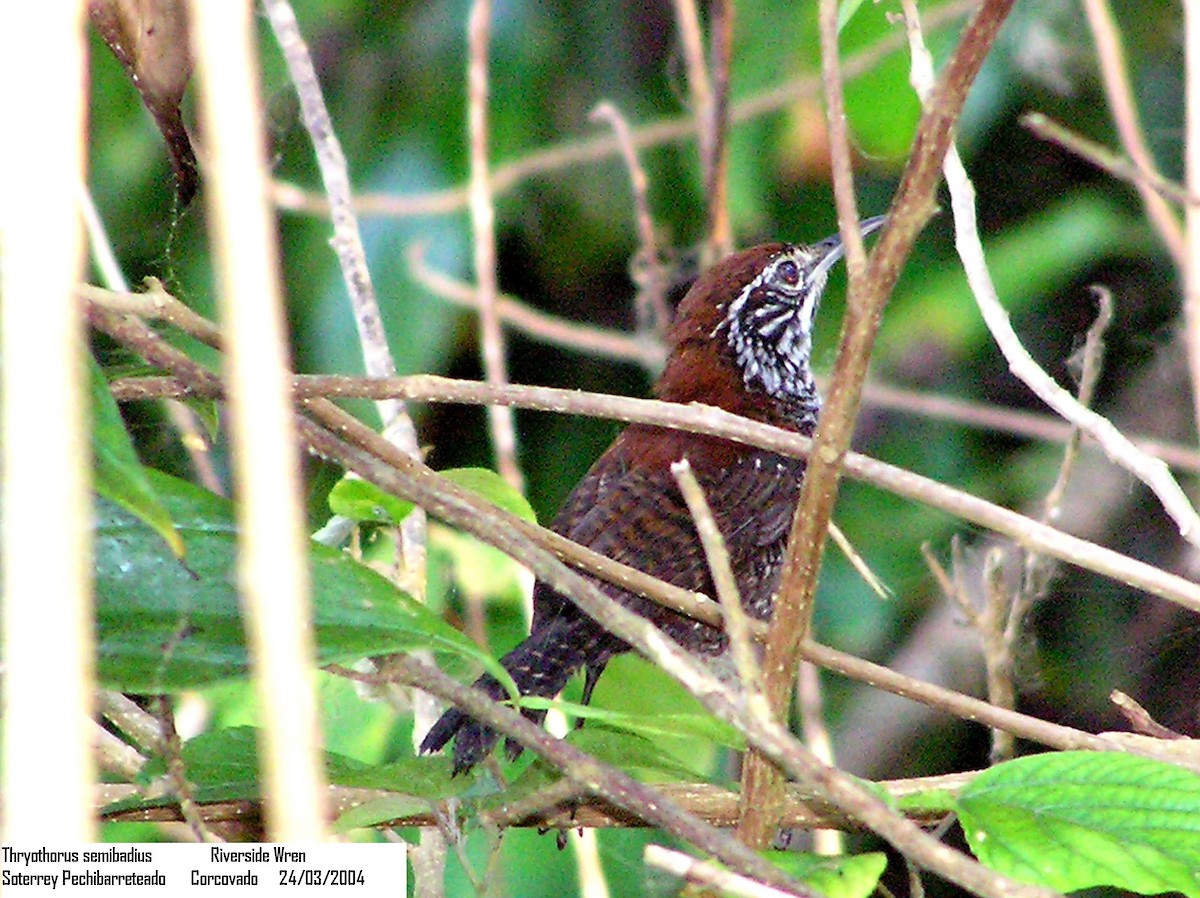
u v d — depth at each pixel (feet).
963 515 15.83
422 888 19.07
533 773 17.31
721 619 18.30
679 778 18.58
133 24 15.42
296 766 7.99
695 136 36.11
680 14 31.73
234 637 14.11
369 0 35.42
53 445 7.30
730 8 30.89
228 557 14.42
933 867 11.93
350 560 14.15
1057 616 36.27
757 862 12.84
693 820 13.41
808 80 33.01
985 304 18.44
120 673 13.82
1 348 7.57
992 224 38.65
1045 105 36.78
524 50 35.78
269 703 7.99
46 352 7.38
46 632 7.17
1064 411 17.72
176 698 21.52
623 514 28.71
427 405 38.86
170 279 22.13
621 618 13.46
